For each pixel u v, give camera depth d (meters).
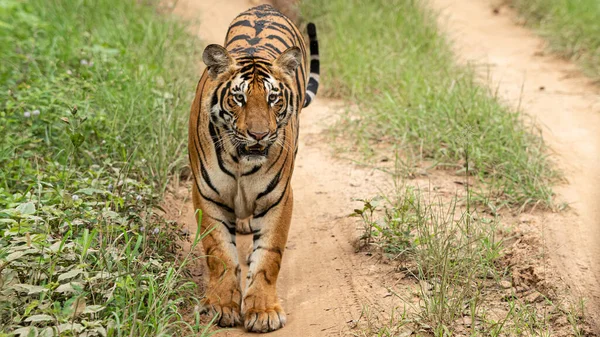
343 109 14.91
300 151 13.19
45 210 8.52
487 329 7.88
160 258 8.62
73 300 7.02
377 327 8.12
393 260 9.49
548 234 10.02
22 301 7.27
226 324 8.30
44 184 9.65
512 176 11.49
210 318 8.30
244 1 21.06
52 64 14.03
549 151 12.83
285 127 8.30
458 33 20.19
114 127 11.63
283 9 18.64
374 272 9.31
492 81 16.56
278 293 9.09
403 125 13.52
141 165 11.07
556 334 7.94
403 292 8.81
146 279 8.07
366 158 12.65
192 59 16.34
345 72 15.70
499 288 8.81
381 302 8.65
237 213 8.52
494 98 14.05
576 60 17.95
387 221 9.95
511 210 10.77
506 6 22.31
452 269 8.84
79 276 7.61
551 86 16.31
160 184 11.17
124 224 8.76
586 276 9.02
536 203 10.78
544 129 13.90
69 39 15.75
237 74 7.99
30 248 7.61
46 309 6.82
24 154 10.91
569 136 13.59
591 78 16.67
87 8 18.30
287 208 8.45
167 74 14.59
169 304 7.68
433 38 17.70
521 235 10.01
